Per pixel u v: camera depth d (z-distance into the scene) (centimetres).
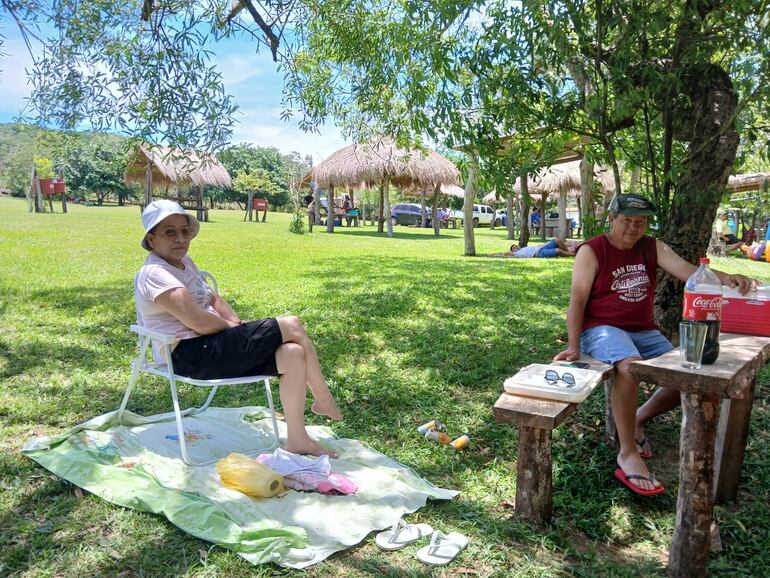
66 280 936
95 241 1535
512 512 323
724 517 331
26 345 581
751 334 340
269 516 296
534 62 474
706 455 267
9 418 414
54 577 252
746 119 468
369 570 263
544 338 654
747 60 444
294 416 361
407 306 794
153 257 371
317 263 1273
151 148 505
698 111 495
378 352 602
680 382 257
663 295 554
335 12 622
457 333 668
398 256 1470
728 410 336
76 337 620
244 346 349
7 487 319
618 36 465
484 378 534
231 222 2956
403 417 448
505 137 522
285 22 573
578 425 438
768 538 309
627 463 351
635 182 695
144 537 280
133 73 494
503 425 436
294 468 330
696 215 514
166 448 366
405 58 563
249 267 1178
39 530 282
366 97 661
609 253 383
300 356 358
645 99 457
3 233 1636
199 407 459
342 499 316
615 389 355
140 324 374
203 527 283
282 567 261
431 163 2327
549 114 484
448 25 482
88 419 425
